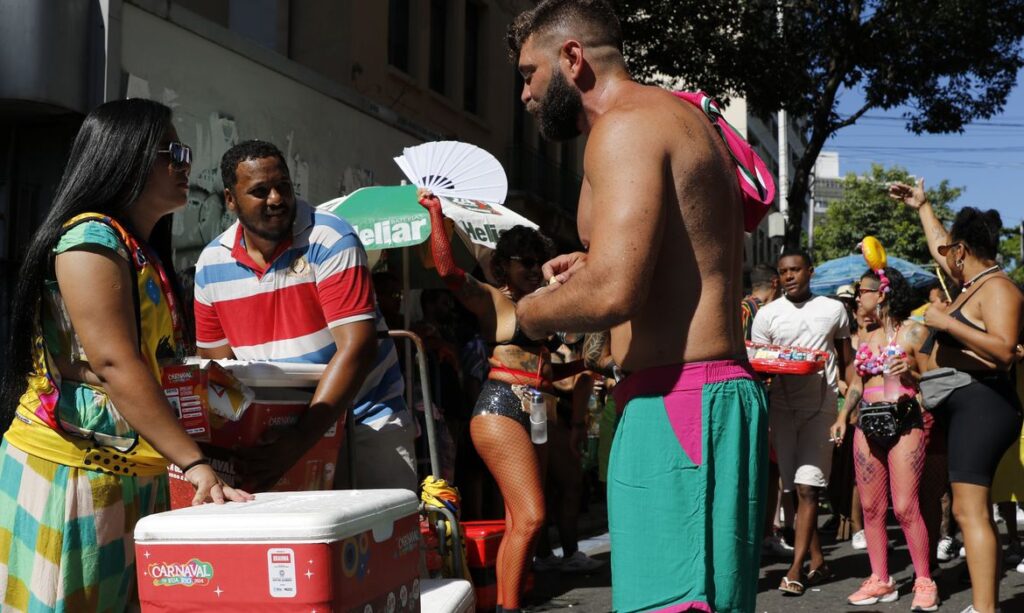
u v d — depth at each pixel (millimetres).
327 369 3414
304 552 2133
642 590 2445
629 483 2482
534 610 5805
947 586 6578
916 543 5867
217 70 8398
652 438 2455
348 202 7309
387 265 8875
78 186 2631
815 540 6777
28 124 7230
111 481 2580
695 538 2408
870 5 17703
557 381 6523
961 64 17875
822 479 6484
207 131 8234
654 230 2309
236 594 2164
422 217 6934
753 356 6512
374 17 13484
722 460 2436
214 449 3055
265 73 9141
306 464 3342
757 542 2529
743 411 2471
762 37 16938
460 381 7844
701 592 2389
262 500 2535
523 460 4750
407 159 5504
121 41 7211
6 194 7129
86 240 2527
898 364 5863
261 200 3537
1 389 2664
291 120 9594
